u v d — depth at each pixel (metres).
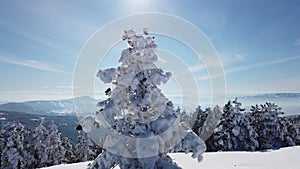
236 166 11.42
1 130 27.98
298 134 36.72
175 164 6.54
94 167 6.40
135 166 6.29
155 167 6.30
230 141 27.20
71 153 34.34
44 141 28.30
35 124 28.44
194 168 10.98
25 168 26.89
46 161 28.11
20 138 27.62
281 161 12.31
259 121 32.50
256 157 14.03
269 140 31.75
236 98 27.77
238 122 26.92
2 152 27.03
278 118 32.22
